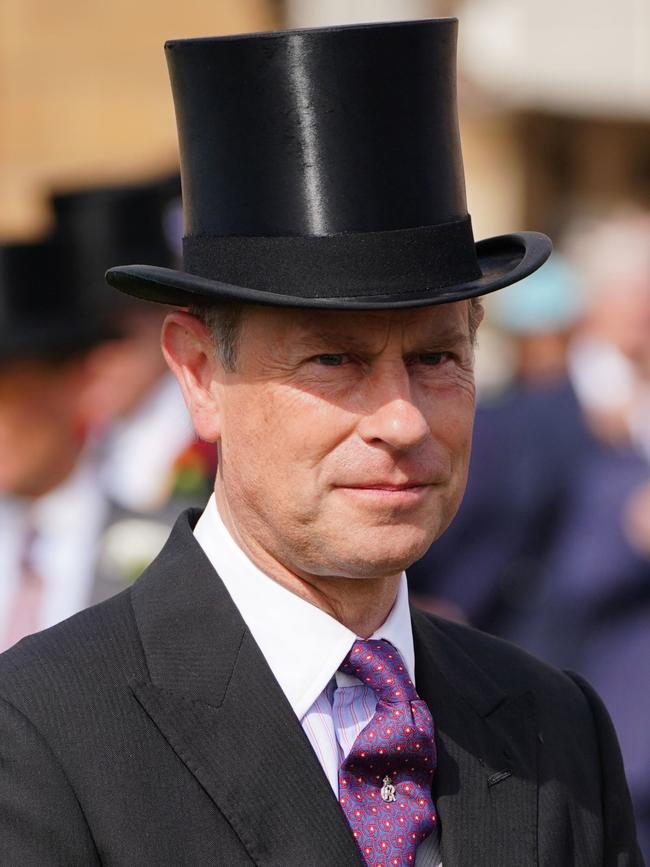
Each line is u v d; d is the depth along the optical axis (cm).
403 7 2194
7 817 623
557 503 1502
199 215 665
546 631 1465
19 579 1219
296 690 664
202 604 677
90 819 627
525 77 2262
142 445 1268
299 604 669
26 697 643
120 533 1214
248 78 641
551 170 2348
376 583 674
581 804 713
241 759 644
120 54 2212
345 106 635
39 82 2230
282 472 643
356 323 633
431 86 651
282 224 640
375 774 657
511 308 1675
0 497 1231
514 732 712
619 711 1410
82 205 1370
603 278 1667
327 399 635
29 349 1220
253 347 646
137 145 2200
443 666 714
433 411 647
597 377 1598
